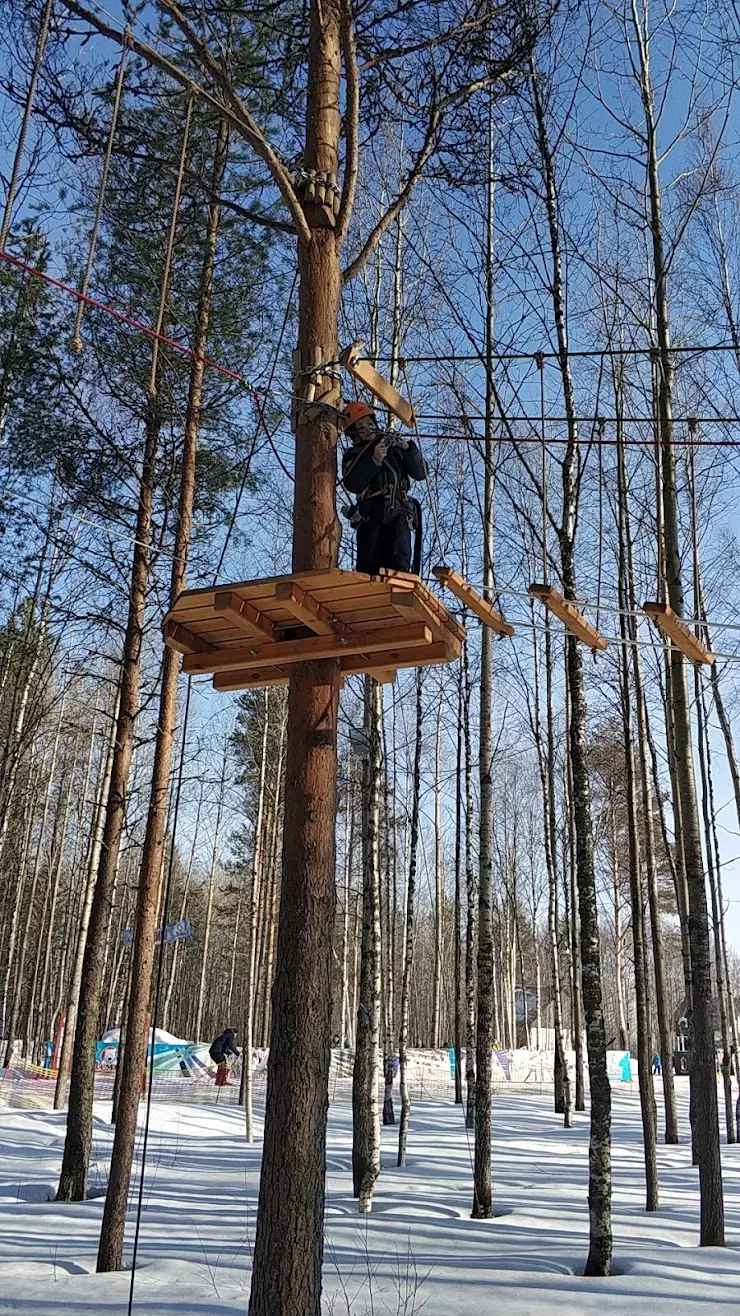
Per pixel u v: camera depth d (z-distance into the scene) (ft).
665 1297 23.94
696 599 53.98
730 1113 59.21
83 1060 39.29
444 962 163.12
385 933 70.38
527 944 161.27
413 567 21.15
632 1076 99.76
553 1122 63.16
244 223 38.75
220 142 37.96
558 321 33.42
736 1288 24.81
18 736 59.06
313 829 19.40
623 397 43.60
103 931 40.88
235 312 39.60
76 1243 30.96
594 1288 24.85
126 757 41.04
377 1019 38.96
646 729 58.08
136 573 40.70
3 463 43.24
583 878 30.66
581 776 31.45
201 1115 64.49
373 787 43.16
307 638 20.68
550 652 65.41
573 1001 70.23
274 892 91.61
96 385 40.11
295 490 21.57
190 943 167.63
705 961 33.55
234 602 19.20
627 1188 41.88
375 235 24.41
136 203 37.24
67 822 106.83
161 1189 39.73
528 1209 35.29
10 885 104.17
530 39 27.89
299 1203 17.12
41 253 45.93
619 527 43.88
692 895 34.32
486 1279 25.68
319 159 23.84
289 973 18.47
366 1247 29.30
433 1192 38.65
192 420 38.58
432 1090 85.66
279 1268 16.78
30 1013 104.88
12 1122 55.72
